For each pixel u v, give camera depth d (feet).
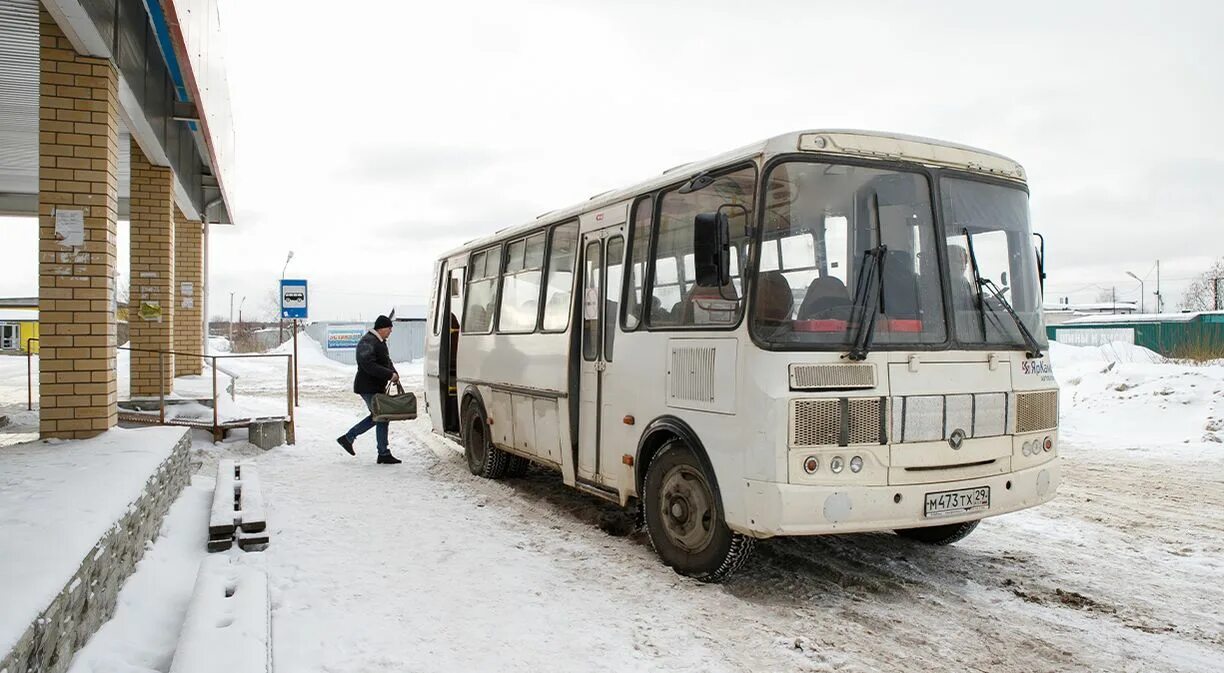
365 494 29.99
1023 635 16.44
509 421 31.24
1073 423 49.90
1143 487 32.01
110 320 26.78
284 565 20.43
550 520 26.30
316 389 84.38
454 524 25.44
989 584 19.66
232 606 14.94
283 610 17.17
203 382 55.21
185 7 27.35
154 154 41.11
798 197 18.04
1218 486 32.17
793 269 17.89
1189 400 47.78
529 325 29.96
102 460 21.36
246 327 251.60
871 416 17.34
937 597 18.72
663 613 17.44
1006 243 20.16
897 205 18.74
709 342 19.02
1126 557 22.04
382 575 19.84
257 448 39.86
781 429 16.80
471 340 35.70
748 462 17.37
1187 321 118.32
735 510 17.81
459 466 37.17
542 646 15.48
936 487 17.85
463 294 37.88
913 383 17.87
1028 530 25.04
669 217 21.66
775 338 17.31
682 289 20.71
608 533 24.63
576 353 26.02
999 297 19.60
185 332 59.72
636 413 22.26
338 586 18.88
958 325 18.79
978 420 18.57
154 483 20.33
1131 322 123.44
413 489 31.24
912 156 19.08
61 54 25.98
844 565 21.08
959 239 19.26
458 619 16.87
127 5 29.71
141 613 15.57
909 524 17.58
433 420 41.73
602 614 17.30
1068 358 80.33
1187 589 19.36
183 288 59.77
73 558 12.89
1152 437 45.39
